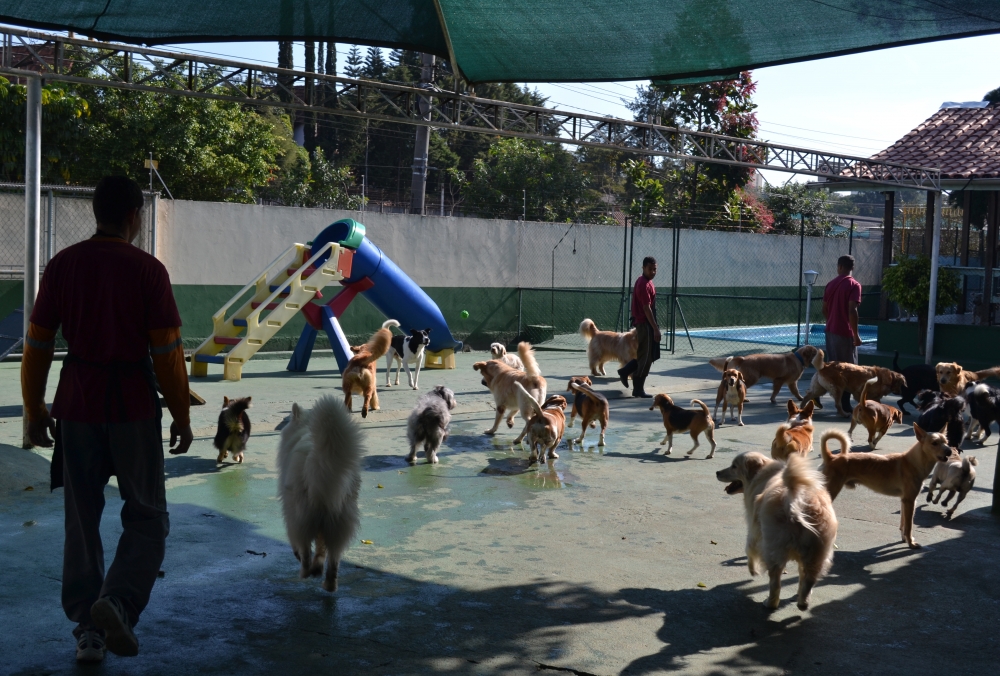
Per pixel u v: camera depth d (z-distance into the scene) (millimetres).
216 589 4594
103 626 3273
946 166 16625
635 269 22875
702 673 3738
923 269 16109
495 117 10836
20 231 14984
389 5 8117
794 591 4832
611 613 4418
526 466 7957
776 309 26562
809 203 34750
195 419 9727
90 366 3469
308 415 4906
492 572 5016
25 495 6281
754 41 8492
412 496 6777
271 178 28219
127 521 3586
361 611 4344
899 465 5777
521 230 20219
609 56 9188
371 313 17984
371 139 48469
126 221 3613
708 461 8297
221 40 9164
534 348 19391
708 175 30750
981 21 7625
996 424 10742
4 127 18156
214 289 15992
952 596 4797
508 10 8039
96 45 8320
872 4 7328
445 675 3643
